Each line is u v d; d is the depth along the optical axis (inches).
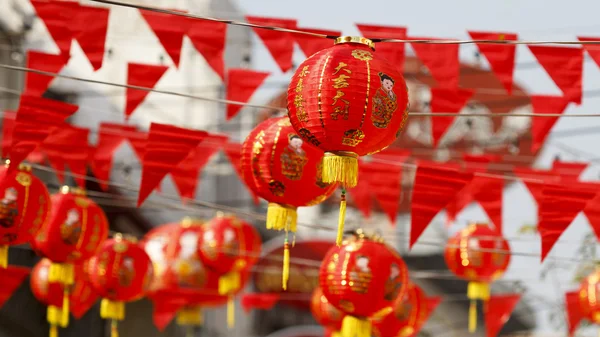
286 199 278.4
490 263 426.3
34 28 557.0
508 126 489.1
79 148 355.9
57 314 429.7
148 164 310.5
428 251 746.2
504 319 453.1
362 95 226.1
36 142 294.5
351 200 593.9
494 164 487.5
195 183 394.3
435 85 473.1
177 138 312.5
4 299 398.0
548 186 298.5
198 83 704.4
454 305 757.3
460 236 430.9
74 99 653.3
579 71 302.0
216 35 313.3
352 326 322.7
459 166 382.9
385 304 319.3
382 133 230.8
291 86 233.6
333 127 228.4
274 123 280.1
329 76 227.5
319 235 747.4
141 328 737.0
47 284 425.4
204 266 477.4
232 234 463.2
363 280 316.5
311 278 696.4
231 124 686.5
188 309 506.3
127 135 385.4
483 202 382.0
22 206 304.5
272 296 506.0
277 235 753.0
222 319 784.3
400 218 693.9
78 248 357.7
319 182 276.8
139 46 681.0
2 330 606.9
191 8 665.0
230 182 746.2
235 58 684.1
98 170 380.2
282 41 316.2
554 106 323.0
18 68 283.0
